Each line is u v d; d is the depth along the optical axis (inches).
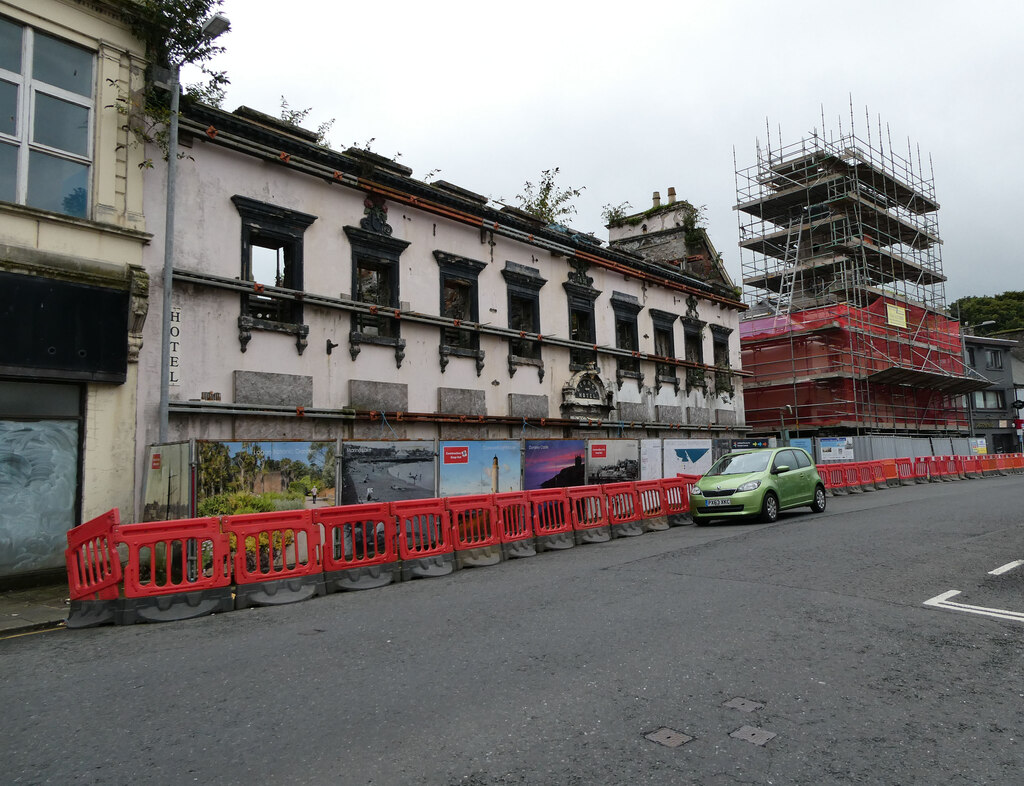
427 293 622.2
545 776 131.4
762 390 1294.3
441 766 136.6
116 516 278.4
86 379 390.3
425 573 366.0
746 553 383.2
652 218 1165.1
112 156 415.8
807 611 251.0
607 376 825.5
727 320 1085.8
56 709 175.6
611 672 189.6
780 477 573.9
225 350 472.7
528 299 732.7
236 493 387.2
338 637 237.8
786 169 1409.9
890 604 260.5
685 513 590.9
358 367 557.3
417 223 621.3
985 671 187.3
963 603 261.4
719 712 160.9
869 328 1226.6
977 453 1461.6
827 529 475.8
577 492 486.3
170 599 280.8
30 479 372.8
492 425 669.9
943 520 507.5
